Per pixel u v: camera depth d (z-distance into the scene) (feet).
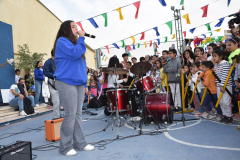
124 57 19.49
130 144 8.22
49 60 13.26
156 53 44.75
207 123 11.14
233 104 11.98
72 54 6.84
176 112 15.28
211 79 11.89
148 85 11.76
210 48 14.37
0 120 14.97
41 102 22.76
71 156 7.23
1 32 19.92
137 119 13.14
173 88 15.51
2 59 19.81
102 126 12.21
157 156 6.73
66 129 7.41
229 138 8.18
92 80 27.04
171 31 18.44
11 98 17.88
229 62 10.78
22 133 11.71
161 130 10.28
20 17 24.71
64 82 7.14
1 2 21.43
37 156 7.45
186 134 9.22
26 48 24.35
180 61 14.51
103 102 15.99
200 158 6.35
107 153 7.31
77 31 7.80
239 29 12.28
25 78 23.26
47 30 32.42
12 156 5.59
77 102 7.85
